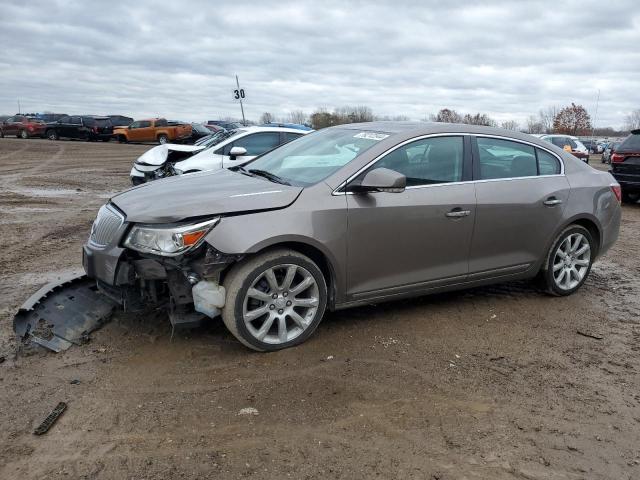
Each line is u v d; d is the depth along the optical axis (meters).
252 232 3.72
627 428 3.22
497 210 4.74
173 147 11.29
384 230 4.23
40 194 12.56
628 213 11.25
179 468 2.75
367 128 4.84
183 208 3.70
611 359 4.11
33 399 3.32
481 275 4.84
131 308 3.96
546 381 3.74
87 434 3.00
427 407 3.36
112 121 41.72
